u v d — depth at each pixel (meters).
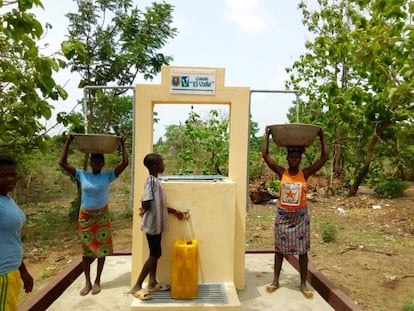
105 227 4.62
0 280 2.95
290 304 4.45
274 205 12.41
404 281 5.67
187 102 4.86
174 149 16.97
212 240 4.65
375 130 11.64
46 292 4.52
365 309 4.73
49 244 8.71
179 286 4.18
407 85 4.39
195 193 4.64
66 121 5.51
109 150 4.51
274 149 17.66
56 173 16.77
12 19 4.07
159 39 10.82
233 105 4.87
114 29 10.51
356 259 6.73
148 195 4.25
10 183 3.10
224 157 13.06
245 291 4.82
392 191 13.46
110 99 11.11
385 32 4.84
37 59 4.05
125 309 4.27
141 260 4.80
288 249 4.65
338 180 15.23
